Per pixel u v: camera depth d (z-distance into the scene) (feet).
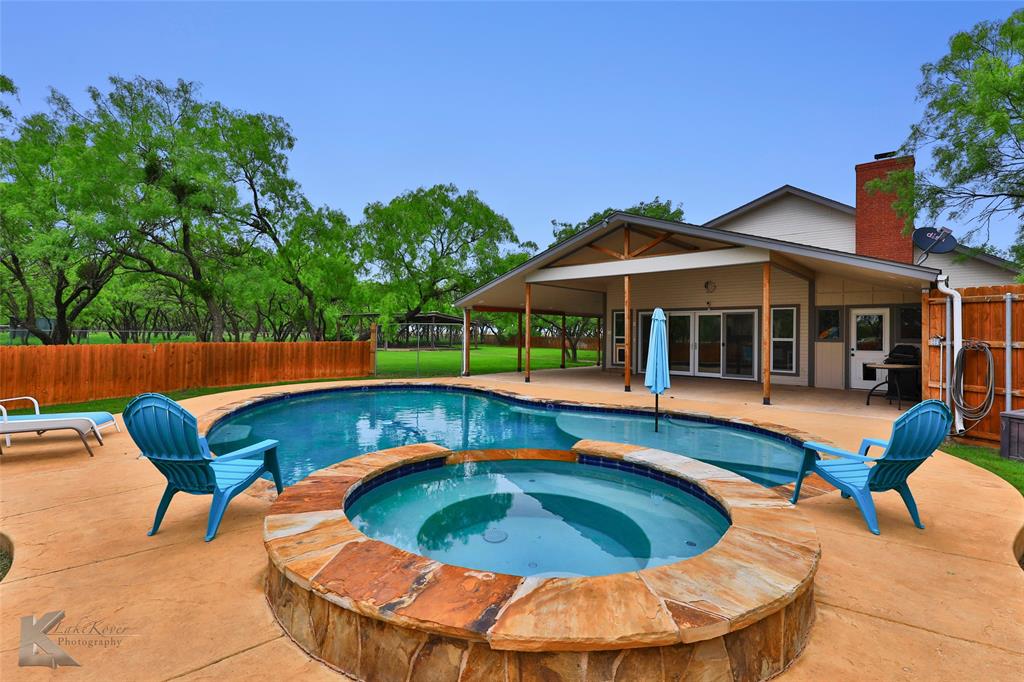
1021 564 11.44
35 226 40.09
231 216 51.01
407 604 6.64
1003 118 27.45
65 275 48.57
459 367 66.44
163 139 44.57
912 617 8.11
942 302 23.31
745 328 45.83
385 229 64.03
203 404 31.22
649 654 6.15
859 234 37.99
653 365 24.85
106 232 39.65
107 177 40.75
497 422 29.14
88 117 44.37
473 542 12.37
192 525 11.94
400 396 39.42
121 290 72.43
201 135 47.21
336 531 9.34
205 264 55.62
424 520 13.83
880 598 8.70
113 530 11.55
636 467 16.38
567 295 56.34
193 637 7.52
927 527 11.89
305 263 59.06
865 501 11.68
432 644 6.36
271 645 7.41
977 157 29.68
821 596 8.76
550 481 17.19
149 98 46.47
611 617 6.37
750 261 31.45
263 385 44.19
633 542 12.46
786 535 9.35
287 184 56.80
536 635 5.96
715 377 47.80
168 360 39.14
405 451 16.98
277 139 56.54
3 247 41.98
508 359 88.07
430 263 66.49
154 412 10.68
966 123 30.07
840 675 6.76
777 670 6.87
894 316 37.58
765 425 23.89
